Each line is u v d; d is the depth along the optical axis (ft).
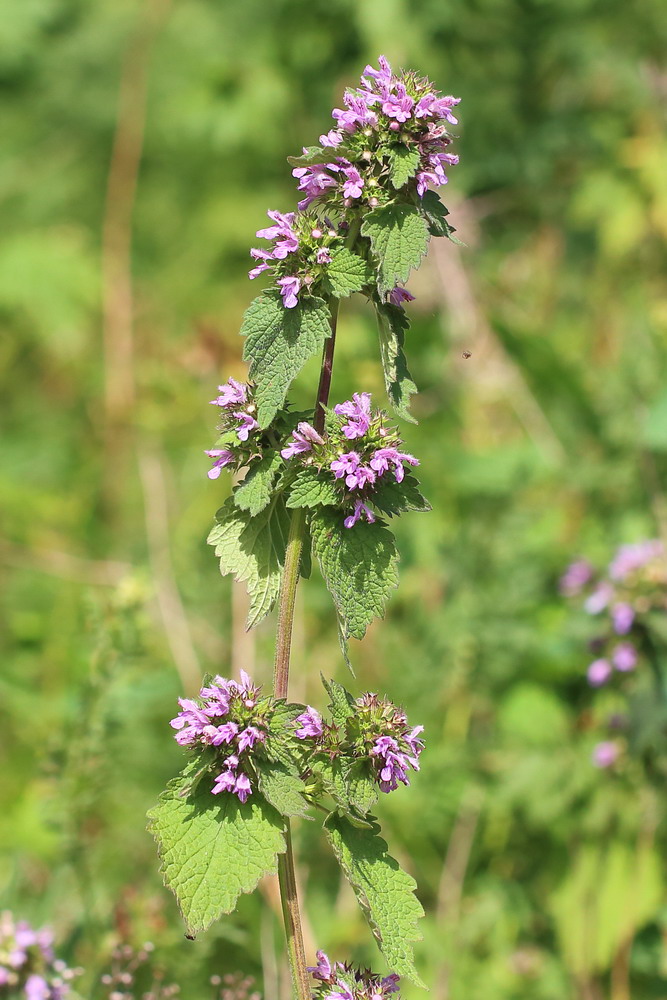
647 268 28.53
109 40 36.22
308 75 31.22
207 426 24.84
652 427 21.18
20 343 32.30
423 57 29.27
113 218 32.42
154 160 34.12
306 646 20.97
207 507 24.25
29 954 12.33
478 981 17.17
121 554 24.71
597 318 28.09
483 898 18.10
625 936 17.34
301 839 17.30
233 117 31.19
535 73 30.89
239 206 32.37
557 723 19.47
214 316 29.43
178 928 14.75
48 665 22.17
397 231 8.23
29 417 30.73
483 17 30.14
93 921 15.11
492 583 20.79
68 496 27.25
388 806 18.44
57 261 32.53
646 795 17.85
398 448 8.45
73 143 36.55
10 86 37.50
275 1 31.65
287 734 8.38
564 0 30.53
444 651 20.07
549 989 17.24
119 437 27.66
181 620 20.70
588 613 18.16
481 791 18.67
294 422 8.59
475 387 24.82
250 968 15.29
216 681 8.40
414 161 8.23
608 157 29.43
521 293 28.73
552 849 18.51
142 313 32.32
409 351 25.11
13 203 35.94
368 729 8.43
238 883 8.02
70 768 16.46
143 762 18.71
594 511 22.61
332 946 16.84
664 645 17.53
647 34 30.58
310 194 8.47
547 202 29.78
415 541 22.20
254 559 8.72
